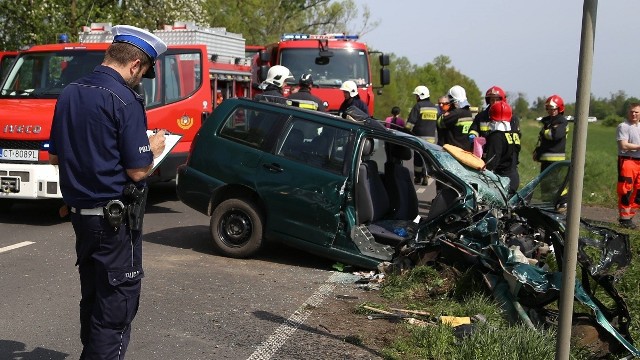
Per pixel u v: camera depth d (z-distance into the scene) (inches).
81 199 146.0
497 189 283.6
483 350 189.5
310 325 221.1
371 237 285.7
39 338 203.3
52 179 359.9
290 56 672.4
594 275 210.4
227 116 313.3
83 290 155.9
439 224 269.6
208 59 484.4
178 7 866.8
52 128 150.5
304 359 193.0
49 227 366.0
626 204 435.2
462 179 272.8
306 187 289.0
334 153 291.0
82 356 156.8
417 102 542.0
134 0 834.2
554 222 231.6
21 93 420.2
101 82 146.4
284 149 298.8
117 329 151.8
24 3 732.0
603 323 202.2
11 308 229.1
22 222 378.9
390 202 322.0
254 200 303.4
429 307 236.7
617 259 222.2
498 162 373.4
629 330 214.4
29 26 749.9
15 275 269.1
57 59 430.6
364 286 264.7
